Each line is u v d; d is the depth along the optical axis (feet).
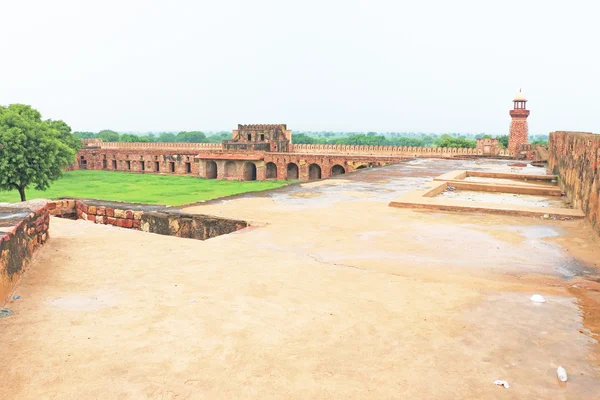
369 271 16.72
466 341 11.12
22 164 98.63
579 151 33.12
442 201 32.55
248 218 26.94
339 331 11.57
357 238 22.44
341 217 27.73
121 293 14.17
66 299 13.65
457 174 54.19
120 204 33.58
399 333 11.50
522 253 20.04
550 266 18.08
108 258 18.16
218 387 9.00
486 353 10.54
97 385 9.00
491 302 13.73
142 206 32.60
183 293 14.19
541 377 9.55
